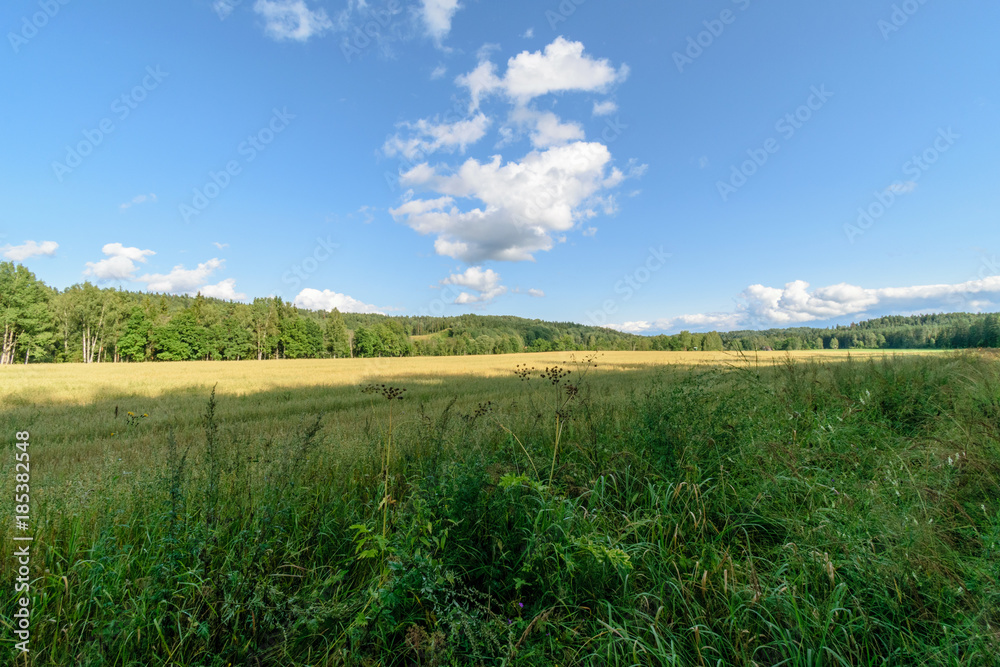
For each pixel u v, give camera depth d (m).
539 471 4.00
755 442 4.00
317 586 2.54
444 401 12.28
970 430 4.32
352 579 2.75
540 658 2.04
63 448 7.12
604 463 4.12
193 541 2.45
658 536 2.99
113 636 2.05
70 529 2.87
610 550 2.49
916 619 2.10
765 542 2.98
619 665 2.03
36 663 2.02
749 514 3.11
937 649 1.88
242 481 3.45
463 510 3.02
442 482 3.08
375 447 4.86
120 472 4.05
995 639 1.84
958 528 2.76
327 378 23.78
